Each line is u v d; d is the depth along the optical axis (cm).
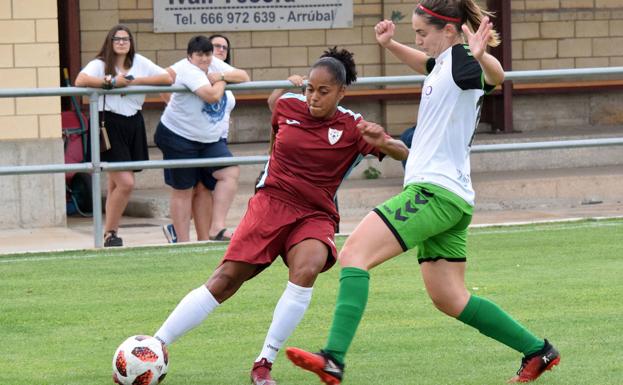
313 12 4156
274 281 2203
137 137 2728
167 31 4041
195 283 2198
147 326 1847
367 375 1513
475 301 1422
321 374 1281
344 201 3531
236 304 2000
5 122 3116
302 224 1473
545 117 4400
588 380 1469
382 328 1806
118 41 2623
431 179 1355
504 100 4203
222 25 4084
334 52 1477
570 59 4456
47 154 3150
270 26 4128
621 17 4494
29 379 1518
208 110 2675
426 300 2017
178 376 1523
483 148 2756
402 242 1339
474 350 1658
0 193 3133
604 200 3706
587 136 4103
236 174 2755
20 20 3109
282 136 1473
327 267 1480
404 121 4203
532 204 3641
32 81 3131
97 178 2617
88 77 2586
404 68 4203
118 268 2362
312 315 1917
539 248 2547
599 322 1825
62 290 2138
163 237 2992
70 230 3122
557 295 2038
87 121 3475
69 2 3694
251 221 1471
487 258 2427
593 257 2427
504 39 4203
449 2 1376
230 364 1596
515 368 1544
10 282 2217
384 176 3869
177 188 2720
